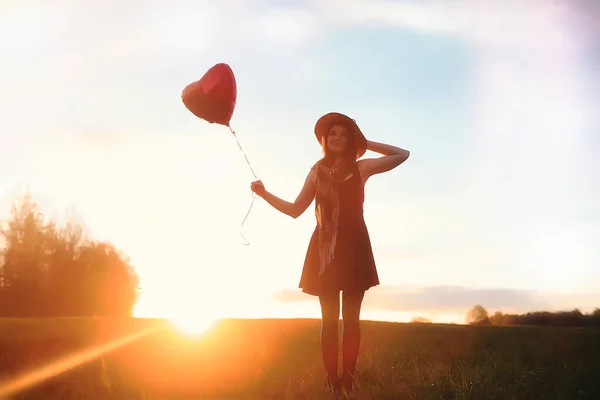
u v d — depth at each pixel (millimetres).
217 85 5301
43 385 4492
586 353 6422
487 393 4133
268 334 7977
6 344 6543
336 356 4707
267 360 5891
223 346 6801
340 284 4652
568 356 6195
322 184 4840
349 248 4707
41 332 7555
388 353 5910
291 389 4551
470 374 4691
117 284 22641
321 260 4719
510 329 8469
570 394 4320
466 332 8234
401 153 5043
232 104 5363
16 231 22141
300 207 4973
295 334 8070
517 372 4871
